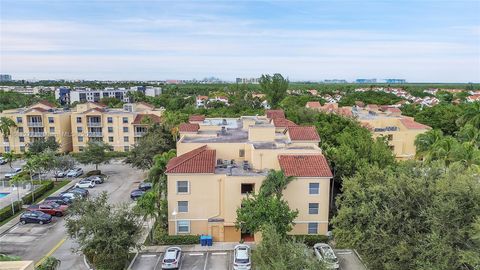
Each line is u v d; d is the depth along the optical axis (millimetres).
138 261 34781
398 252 26031
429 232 26844
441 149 45469
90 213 32125
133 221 33156
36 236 40812
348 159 44344
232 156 44344
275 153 40438
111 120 85938
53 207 46812
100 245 31000
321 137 58594
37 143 76812
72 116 86250
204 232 38844
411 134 68375
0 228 43000
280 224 33438
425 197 27688
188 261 34750
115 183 61781
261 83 125062
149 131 69562
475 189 24656
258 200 34094
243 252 33812
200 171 37625
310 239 37219
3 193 55125
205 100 155875
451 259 23656
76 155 70062
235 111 104000
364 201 30359
